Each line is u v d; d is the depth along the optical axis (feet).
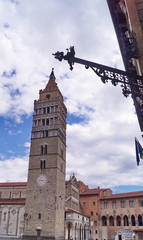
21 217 221.87
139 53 27.63
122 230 271.49
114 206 295.69
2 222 225.15
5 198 274.57
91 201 321.32
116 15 30.40
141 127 41.78
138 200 275.80
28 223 208.95
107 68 28.14
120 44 29.89
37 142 247.29
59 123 254.06
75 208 287.89
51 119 256.11
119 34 29.60
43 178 225.35
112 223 292.20
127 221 278.26
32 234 203.10
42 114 262.88
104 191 339.77
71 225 241.96
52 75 297.53
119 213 286.46
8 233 217.36
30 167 235.61
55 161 230.68
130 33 28.17
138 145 58.85
